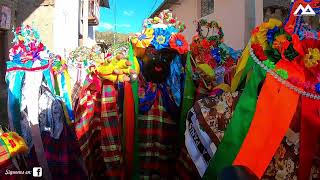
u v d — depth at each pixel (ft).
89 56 19.03
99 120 11.24
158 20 10.94
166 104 10.59
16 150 8.61
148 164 10.50
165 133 10.52
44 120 12.42
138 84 10.72
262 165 6.38
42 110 12.48
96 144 11.30
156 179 10.50
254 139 6.47
